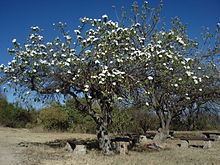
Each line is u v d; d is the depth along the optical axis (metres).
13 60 18.66
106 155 19.22
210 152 21.94
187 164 16.55
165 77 19.70
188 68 19.17
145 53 18.25
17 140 28.25
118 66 18.61
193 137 33.91
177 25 27.31
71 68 18.64
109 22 18.64
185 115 33.28
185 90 23.89
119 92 19.12
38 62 18.56
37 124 46.78
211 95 29.03
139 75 18.91
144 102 21.36
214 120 36.44
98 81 18.28
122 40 18.70
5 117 49.16
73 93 20.12
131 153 20.42
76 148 19.58
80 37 18.53
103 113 20.19
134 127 34.50
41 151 20.56
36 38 19.03
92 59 18.48
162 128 27.25
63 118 42.78
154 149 23.27
